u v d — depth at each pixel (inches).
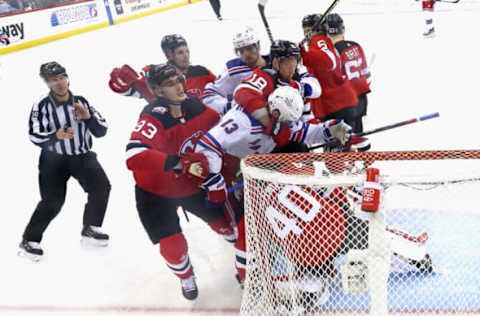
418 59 611.8
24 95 636.1
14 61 810.8
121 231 296.5
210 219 228.2
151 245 277.0
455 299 155.7
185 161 204.4
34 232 266.8
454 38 702.5
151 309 213.9
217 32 850.8
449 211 192.2
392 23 832.3
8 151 464.1
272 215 165.2
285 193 163.0
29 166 427.5
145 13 1202.0
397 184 130.8
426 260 172.1
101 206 276.2
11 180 398.6
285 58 217.6
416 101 470.6
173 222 212.5
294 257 164.7
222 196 212.1
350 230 162.7
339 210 161.9
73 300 225.9
